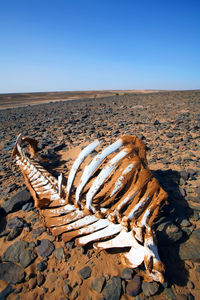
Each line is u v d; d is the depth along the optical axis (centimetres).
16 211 383
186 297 215
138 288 223
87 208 278
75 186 438
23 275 254
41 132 988
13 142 836
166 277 235
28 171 464
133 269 245
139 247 235
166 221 297
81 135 880
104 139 786
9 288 242
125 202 258
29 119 1446
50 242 300
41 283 243
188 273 241
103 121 1165
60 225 299
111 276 243
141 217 258
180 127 879
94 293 227
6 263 270
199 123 927
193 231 288
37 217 359
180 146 633
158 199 246
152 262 218
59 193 313
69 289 232
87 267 255
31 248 292
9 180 511
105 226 273
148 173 251
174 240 271
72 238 287
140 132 849
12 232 322
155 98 2469
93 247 284
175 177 444
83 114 1476
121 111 1530
